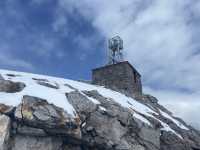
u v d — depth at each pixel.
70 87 22.56
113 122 19.27
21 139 15.50
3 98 16.20
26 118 15.47
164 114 32.34
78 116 17.70
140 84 37.56
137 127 20.83
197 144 26.45
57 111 16.86
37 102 16.73
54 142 16.58
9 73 21.20
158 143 21.47
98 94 23.14
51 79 23.56
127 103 26.36
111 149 18.14
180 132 26.88
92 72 36.00
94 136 17.91
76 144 17.69
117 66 34.50
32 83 19.78
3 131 14.57
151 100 36.41
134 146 19.17
